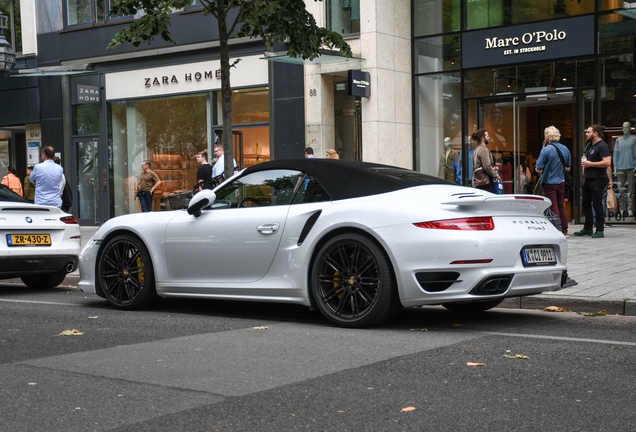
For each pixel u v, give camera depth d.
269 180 6.30
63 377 4.10
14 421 3.29
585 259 9.19
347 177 5.92
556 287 5.84
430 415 3.33
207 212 6.51
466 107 16.50
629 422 3.21
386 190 5.72
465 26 16.42
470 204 5.34
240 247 6.16
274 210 6.11
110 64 19.72
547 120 15.62
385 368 4.25
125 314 6.60
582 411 3.38
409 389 3.78
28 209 8.40
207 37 17.81
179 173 18.67
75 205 20.59
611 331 5.50
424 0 16.84
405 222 5.34
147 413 3.40
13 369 4.30
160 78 18.81
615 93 14.77
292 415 3.35
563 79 15.33
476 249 5.20
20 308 7.10
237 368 4.29
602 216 12.03
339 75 16.53
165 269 6.64
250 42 17.33
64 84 20.45
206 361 4.48
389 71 16.27
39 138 21.05
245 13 10.30
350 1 16.25
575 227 14.60
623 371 4.15
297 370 4.23
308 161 6.17
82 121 20.33
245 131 17.55
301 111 16.58
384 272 5.40
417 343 5.02
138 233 6.79
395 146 16.41
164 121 18.91
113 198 19.91
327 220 5.71
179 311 6.78
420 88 17.00
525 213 5.72
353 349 4.82
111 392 3.77
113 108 19.83
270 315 6.45
